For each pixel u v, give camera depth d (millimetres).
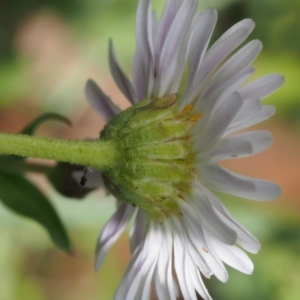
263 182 99
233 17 166
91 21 163
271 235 154
